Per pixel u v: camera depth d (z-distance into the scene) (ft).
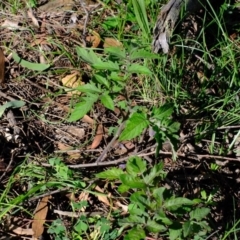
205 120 7.00
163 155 6.79
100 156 6.66
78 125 7.11
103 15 8.08
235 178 6.72
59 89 7.39
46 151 6.86
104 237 6.11
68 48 7.77
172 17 7.07
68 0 8.32
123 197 6.47
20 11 8.18
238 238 6.23
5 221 6.28
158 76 7.16
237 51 7.39
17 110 7.20
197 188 6.63
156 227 5.59
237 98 7.04
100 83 6.19
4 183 6.53
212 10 7.33
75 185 6.40
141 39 7.51
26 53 7.74
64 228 6.17
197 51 7.55
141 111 6.40
